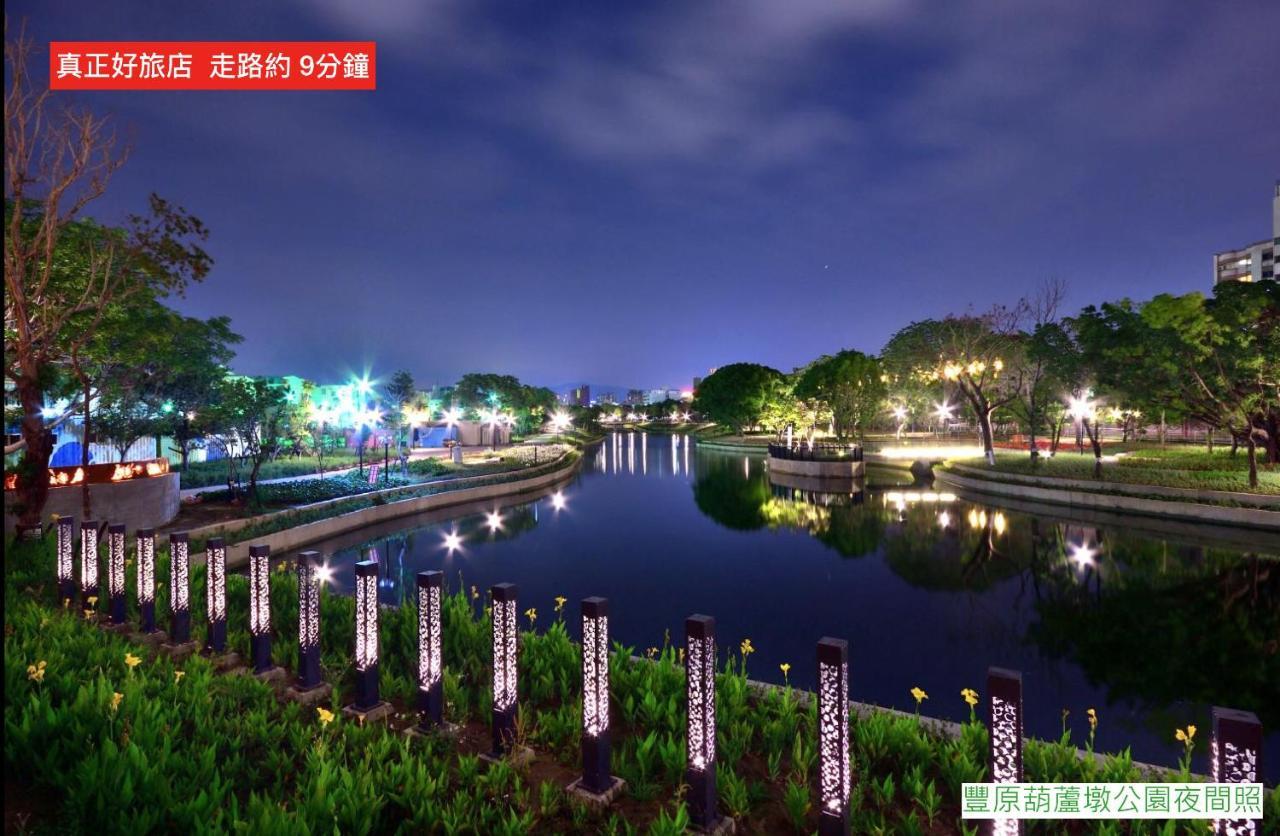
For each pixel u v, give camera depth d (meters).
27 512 15.42
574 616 16.56
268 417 29.20
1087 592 18.42
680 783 6.06
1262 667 12.86
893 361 53.97
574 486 48.12
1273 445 36.22
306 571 8.05
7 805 5.05
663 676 8.48
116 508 20.39
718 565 22.52
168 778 5.21
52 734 5.82
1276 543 23.75
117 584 10.02
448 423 80.25
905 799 6.14
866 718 7.84
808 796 5.78
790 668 13.17
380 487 35.09
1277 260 95.12
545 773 6.30
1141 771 6.80
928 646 14.44
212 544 9.00
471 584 19.88
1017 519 30.30
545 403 122.50
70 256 16.22
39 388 15.86
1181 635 14.80
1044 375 42.38
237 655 9.02
